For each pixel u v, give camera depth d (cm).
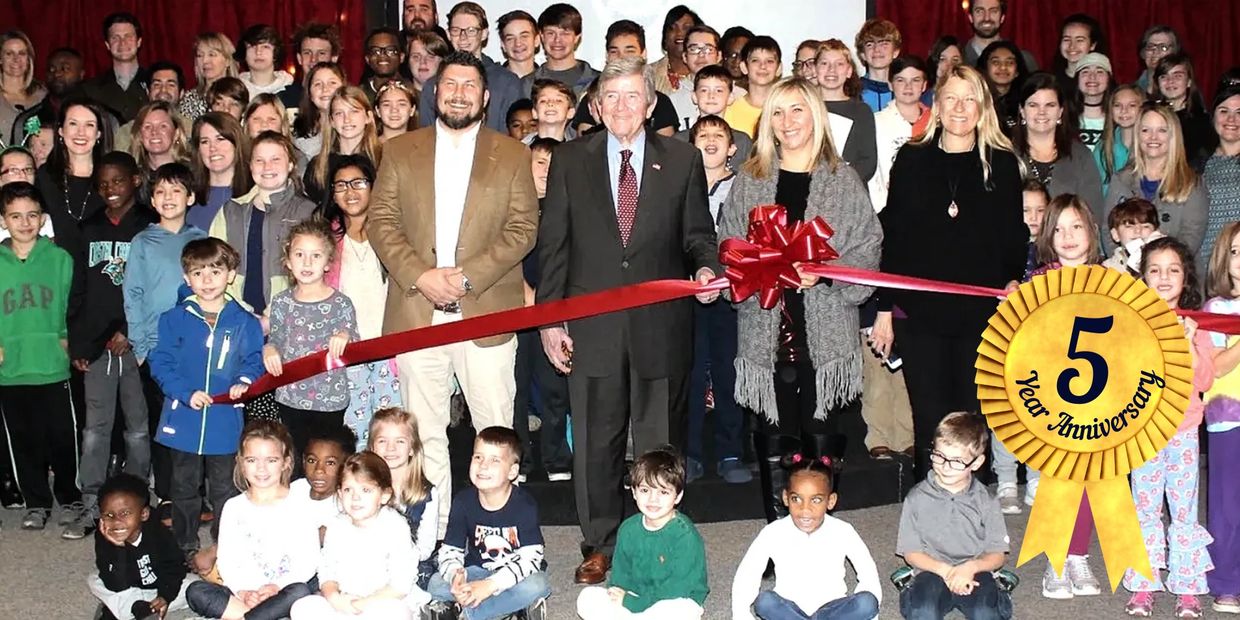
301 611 405
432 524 441
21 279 531
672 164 455
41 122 641
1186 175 561
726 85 583
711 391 576
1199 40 834
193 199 534
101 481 539
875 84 664
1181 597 430
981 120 467
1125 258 501
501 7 811
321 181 543
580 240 455
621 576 418
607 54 708
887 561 484
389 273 471
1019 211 471
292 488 438
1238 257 425
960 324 470
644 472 407
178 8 820
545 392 548
